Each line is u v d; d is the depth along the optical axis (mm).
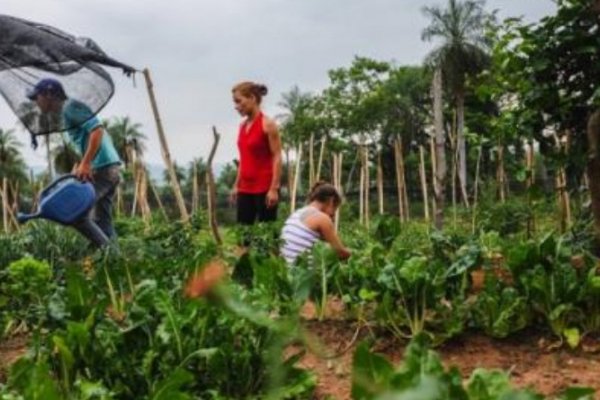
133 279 4961
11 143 61344
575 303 4191
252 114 7078
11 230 13867
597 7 5703
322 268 4605
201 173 33281
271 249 6531
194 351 3172
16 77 6020
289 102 59656
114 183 7578
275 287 4000
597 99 5906
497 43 6199
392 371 2047
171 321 3170
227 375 3152
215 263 807
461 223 14328
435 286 4207
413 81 57094
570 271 4258
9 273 4871
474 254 4312
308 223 5656
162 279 4535
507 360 3928
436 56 46625
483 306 4285
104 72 6109
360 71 57875
